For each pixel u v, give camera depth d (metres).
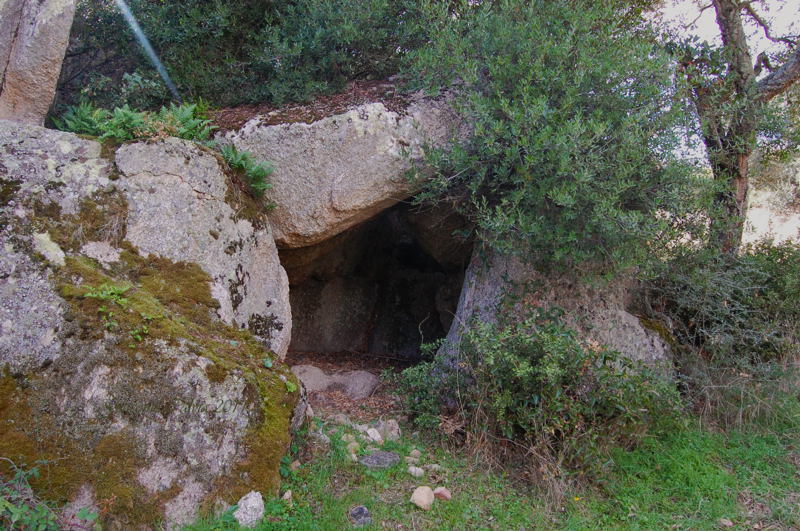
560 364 3.90
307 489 3.41
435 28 5.33
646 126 4.69
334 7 5.76
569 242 4.68
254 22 6.33
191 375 3.20
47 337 3.09
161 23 5.98
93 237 3.84
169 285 3.94
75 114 5.19
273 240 4.96
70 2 4.59
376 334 8.13
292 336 7.60
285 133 5.16
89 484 2.83
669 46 5.82
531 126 4.49
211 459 3.11
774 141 6.36
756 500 3.91
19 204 3.62
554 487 3.64
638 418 4.08
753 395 4.99
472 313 5.29
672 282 5.68
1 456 2.74
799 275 5.65
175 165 4.29
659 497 3.85
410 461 3.97
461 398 4.38
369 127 5.11
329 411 5.02
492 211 4.98
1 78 4.66
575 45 4.91
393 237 8.02
